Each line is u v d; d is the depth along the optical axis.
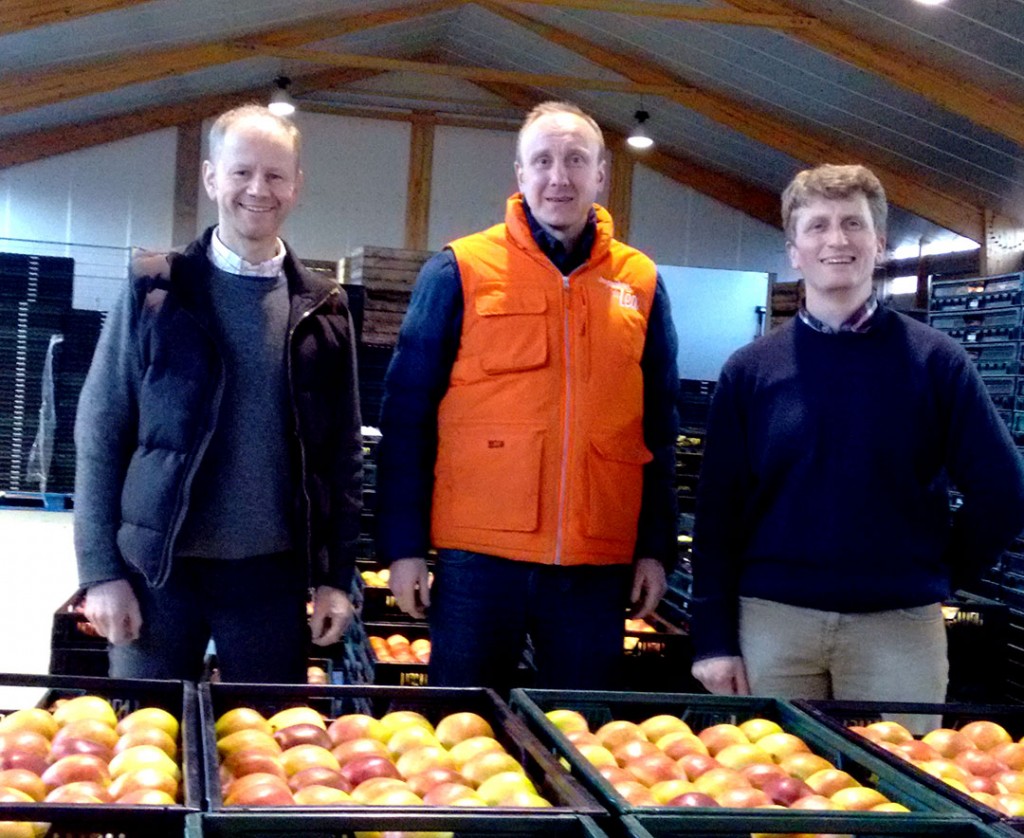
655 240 12.74
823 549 2.16
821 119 9.09
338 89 12.52
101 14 7.54
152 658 2.31
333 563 2.42
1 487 8.38
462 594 2.37
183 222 11.98
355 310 5.28
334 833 1.25
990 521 2.16
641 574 2.51
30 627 5.31
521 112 12.83
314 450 2.36
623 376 2.42
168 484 2.23
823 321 2.21
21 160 11.46
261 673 2.33
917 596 2.16
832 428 2.16
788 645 2.19
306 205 12.47
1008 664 3.45
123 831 1.22
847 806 1.48
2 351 8.27
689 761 1.63
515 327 2.37
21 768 1.45
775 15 7.30
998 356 4.14
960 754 1.75
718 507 2.30
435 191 12.72
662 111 11.16
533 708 1.73
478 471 2.36
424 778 1.51
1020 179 8.20
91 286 11.80
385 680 3.08
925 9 6.35
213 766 1.38
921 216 9.27
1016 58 6.41
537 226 2.43
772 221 12.77
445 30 11.77
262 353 2.31
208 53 9.44
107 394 2.33
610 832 1.30
